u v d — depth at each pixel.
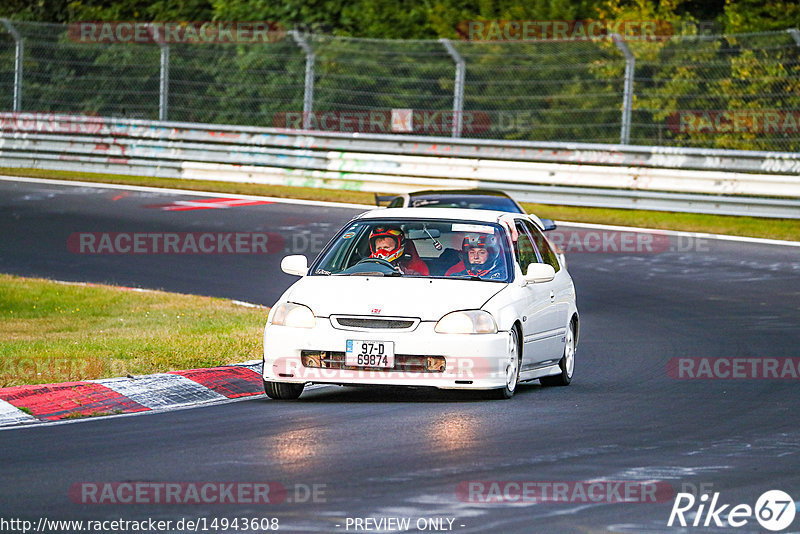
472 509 20.03
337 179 89.62
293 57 98.00
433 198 52.62
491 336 30.91
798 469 23.59
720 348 42.72
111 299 51.00
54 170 98.19
